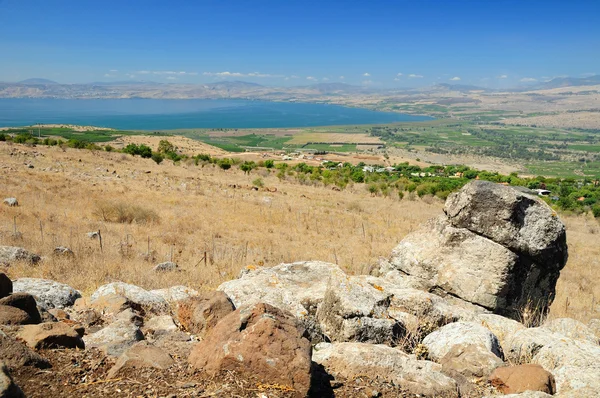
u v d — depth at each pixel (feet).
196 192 98.07
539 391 14.51
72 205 69.21
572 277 55.57
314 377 14.32
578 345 18.60
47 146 162.81
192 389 12.53
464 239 28.94
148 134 548.72
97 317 21.50
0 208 56.85
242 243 57.21
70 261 37.09
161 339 18.08
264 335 13.69
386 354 16.51
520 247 27.48
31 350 13.55
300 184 155.74
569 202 154.20
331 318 21.03
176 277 35.96
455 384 15.65
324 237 66.39
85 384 12.67
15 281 25.30
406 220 90.58
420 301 23.02
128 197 81.71
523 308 28.37
